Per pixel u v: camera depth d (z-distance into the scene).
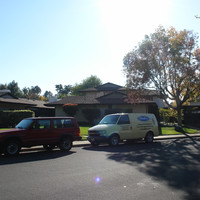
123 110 30.92
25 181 5.96
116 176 6.54
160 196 4.94
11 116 23.48
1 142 9.53
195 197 4.91
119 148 12.60
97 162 8.49
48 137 10.91
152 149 12.13
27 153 10.88
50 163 8.28
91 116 30.17
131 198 4.79
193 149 12.16
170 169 7.41
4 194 4.96
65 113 32.03
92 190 5.28
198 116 30.30
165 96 25.95
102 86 41.25
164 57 23.17
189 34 23.38
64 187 5.48
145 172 7.01
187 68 22.45
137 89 24.17
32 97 82.12
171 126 30.11
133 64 23.59
